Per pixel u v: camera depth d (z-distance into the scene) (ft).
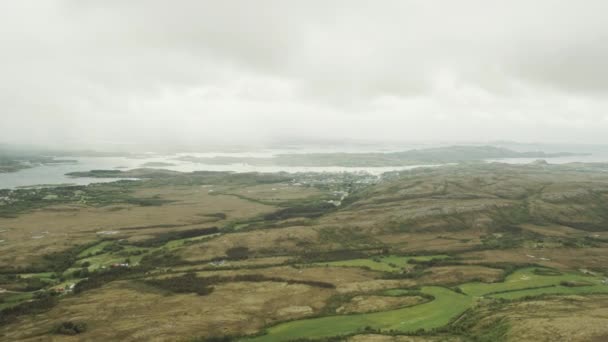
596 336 388.57
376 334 461.78
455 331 471.21
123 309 554.87
